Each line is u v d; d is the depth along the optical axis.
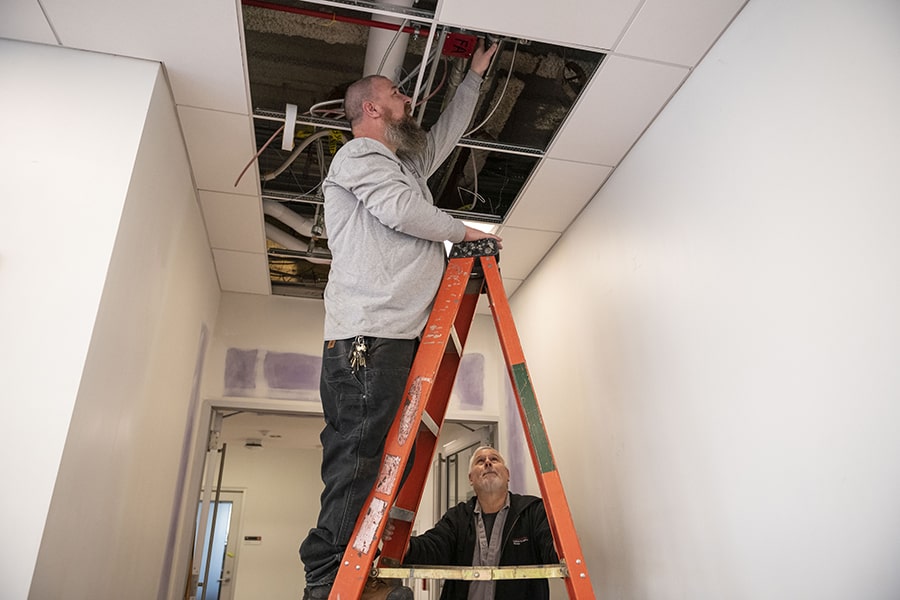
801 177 1.59
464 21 2.01
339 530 1.40
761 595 1.62
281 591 7.27
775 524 1.58
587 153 2.61
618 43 2.06
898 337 1.28
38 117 1.92
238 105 2.33
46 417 1.57
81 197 1.84
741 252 1.81
